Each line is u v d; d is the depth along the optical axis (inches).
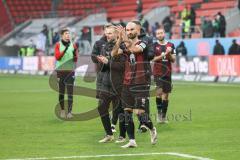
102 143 931.3
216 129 1085.8
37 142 944.3
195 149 858.8
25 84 2573.8
